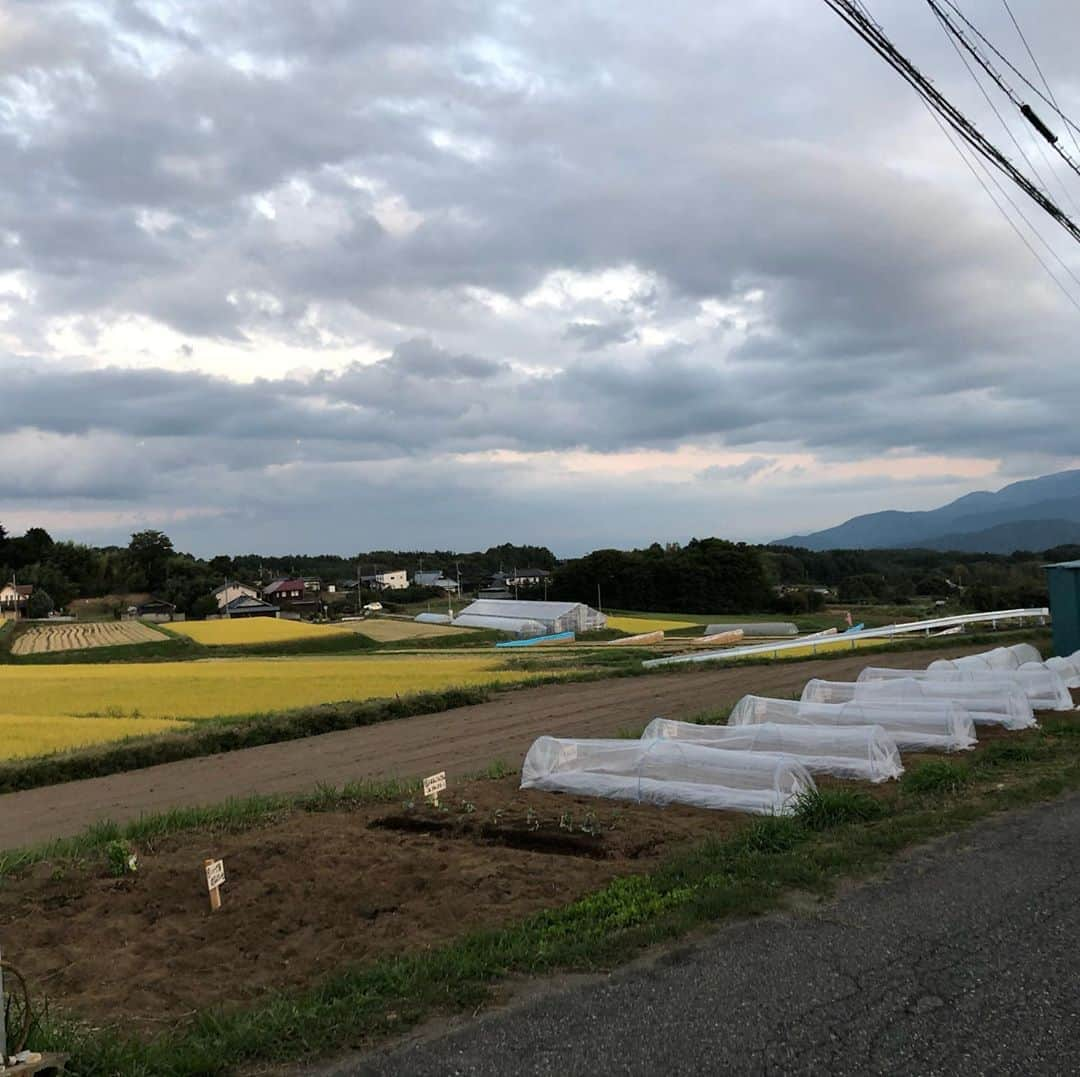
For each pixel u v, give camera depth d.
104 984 5.50
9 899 7.31
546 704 21.09
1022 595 71.19
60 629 70.19
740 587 99.38
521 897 6.54
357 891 6.95
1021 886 5.89
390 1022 4.32
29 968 5.80
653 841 7.98
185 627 71.19
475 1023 4.29
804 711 12.77
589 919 5.71
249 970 5.60
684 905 5.79
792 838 7.38
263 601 110.12
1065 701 14.92
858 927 5.27
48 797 13.73
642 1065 3.81
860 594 111.12
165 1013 4.98
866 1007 4.26
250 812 10.34
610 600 105.56
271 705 23.11
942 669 17.89
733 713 12.97
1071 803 8.21
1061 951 4.83
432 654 48.91
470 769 13.58
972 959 4.77
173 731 18.17
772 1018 4.18
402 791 11.09
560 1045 4.02
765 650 33.31
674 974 4.72
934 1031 4.02
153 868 7.99
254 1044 4.16
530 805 9.61
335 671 33.06
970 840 7.05
